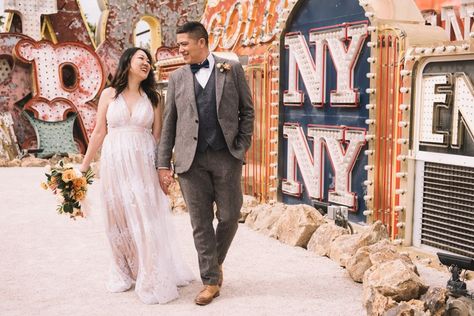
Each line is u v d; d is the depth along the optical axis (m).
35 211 8.06
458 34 6.93
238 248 6.02
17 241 6.42
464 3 6.84
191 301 4.51
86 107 14.85
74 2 15.52
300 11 7.43
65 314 4.25
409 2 6.25
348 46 6.58
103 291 4.74
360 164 6.48
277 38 7.80
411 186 5.66
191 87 4.39
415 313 3.74
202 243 4.46
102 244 6.26
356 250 5.39
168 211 4.88
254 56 8.86
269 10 8.69
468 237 5.11
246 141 4.49
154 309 4.34
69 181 4.67
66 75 15.13
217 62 4.45
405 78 5.62
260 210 7.07
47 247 6.16
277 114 7.85
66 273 5.23
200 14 16.27
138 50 4.64
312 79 7.14
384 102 6.07
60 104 14.55
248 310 4.29
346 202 6.61
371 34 6.14
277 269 5.30
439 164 5.37
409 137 5.62
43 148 14.28
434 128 5.36
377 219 6.21
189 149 4.36
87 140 14.86
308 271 5.23
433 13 7.26
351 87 6.54
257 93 8.49
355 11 6.46
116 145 4.59
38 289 4.80
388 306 3.93
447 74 5.21
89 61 14.85
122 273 4.77
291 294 4.63
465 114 5.06
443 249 5.37
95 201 8.91
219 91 4.34
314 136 7.16
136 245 4.61
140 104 4.64
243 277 5.07
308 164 7.30
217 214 4.55
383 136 6.10
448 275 5.05
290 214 6.31
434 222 5.46
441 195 5.37
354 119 6.54
